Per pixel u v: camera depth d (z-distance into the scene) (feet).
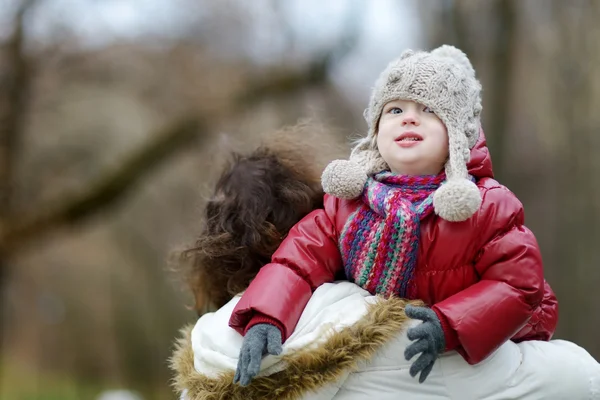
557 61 25.53
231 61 26.55
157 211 38.96
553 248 29.19
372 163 5.91
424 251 5.48
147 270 42.47
